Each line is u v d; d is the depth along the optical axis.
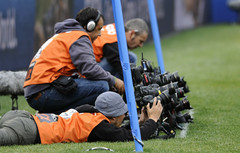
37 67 14.52
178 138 14.16
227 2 93.56
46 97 14.54
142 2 58.62
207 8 92.94
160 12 67.06
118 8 12.07
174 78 16.86
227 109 20.77
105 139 12.79
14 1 33.19
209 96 24.94
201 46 58.03
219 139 14.14
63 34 14.89
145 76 15.98
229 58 46.38
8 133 12.20
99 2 47.38
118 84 16.30
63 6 40.03
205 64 41.84
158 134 14.39
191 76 34.47
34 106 14.84
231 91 26.78
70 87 14.48
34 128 12.48
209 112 20.00
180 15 77.88
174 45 59.72
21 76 17.31
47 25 37.34
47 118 12.90
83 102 15.19
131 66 15.48
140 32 18.64
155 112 13.47
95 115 13.09
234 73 36.00
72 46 14.60
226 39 65.62
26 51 34.56
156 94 14.54
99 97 13.33
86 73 14.69
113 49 18.12
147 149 11.88
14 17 33.22
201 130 15.97
